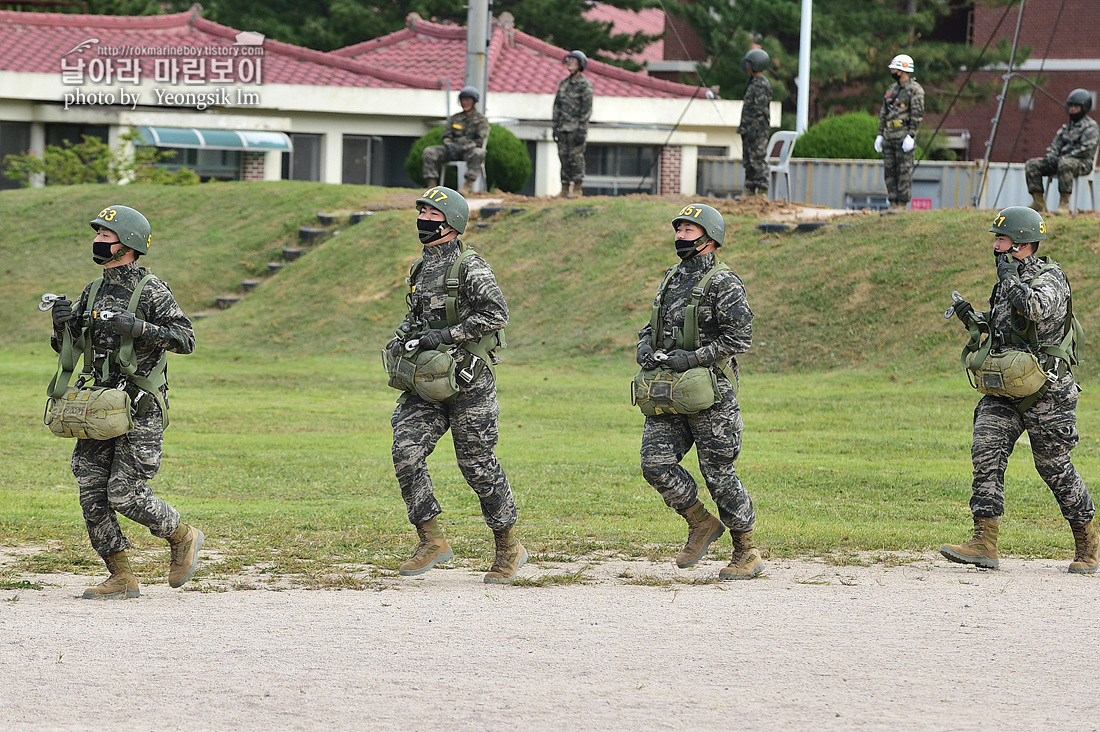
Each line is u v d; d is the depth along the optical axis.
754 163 60.12
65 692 12.43
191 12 95.38
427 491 18.88
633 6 126.25
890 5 113.31
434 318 18.39
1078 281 45.69
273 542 21.67
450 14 124.00
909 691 12.78
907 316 47.31
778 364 47.66
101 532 17.20
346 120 92.62
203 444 33.72
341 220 69.00
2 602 16.86
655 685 12.88
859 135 76.06
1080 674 13.48
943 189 70.06
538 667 13.52
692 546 19.17
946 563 20.38
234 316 61.75
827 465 30.14
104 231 16.89
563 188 67.38
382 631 15.12
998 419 19.61
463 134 67.12
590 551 21.20
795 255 53.25
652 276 55.91
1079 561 19.78
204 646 14.27
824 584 18.56
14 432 35.50
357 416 39.81
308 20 122.06
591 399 42.97
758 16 109.25
